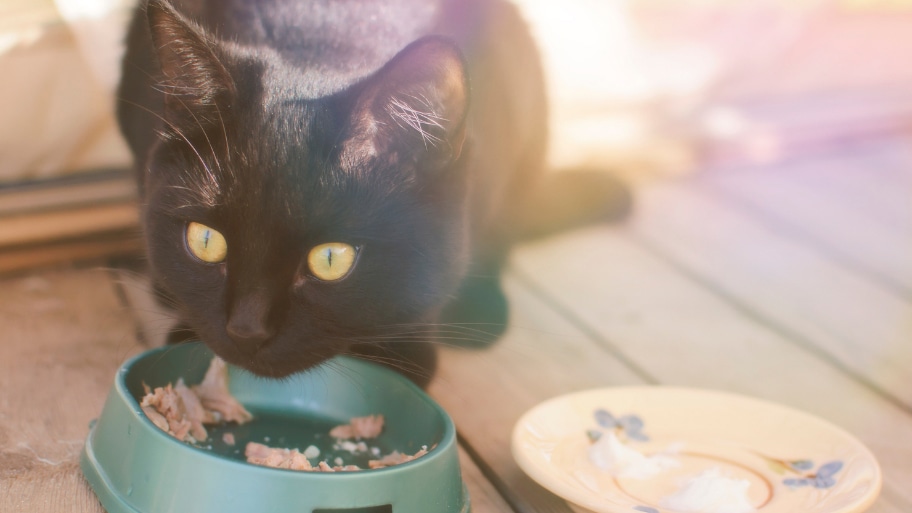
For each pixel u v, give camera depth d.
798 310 0.86
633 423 0.68
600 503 0.59
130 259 0.84
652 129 1.13
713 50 1.14
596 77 1.07
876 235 1.01
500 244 0.83
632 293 0.87
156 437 0.58
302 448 0.65
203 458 0.57
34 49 0.82
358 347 0.69
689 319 0.84
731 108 1.21
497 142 0.77
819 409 0.74
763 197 1.09
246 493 0.56
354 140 0.63
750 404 0.68
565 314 0.83
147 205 0.66
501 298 0.82
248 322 0.61
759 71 1.20
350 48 0.71
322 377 0.67
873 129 1.28
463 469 0.67
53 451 0.64
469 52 0.76
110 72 0.83
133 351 0.73
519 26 0.84
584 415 0.67
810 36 1.20
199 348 0.66
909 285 0.92
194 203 0.63
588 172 1.00
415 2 0.76
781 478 0.64
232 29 0.71
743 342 0.82
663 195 1.08
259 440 0.65
